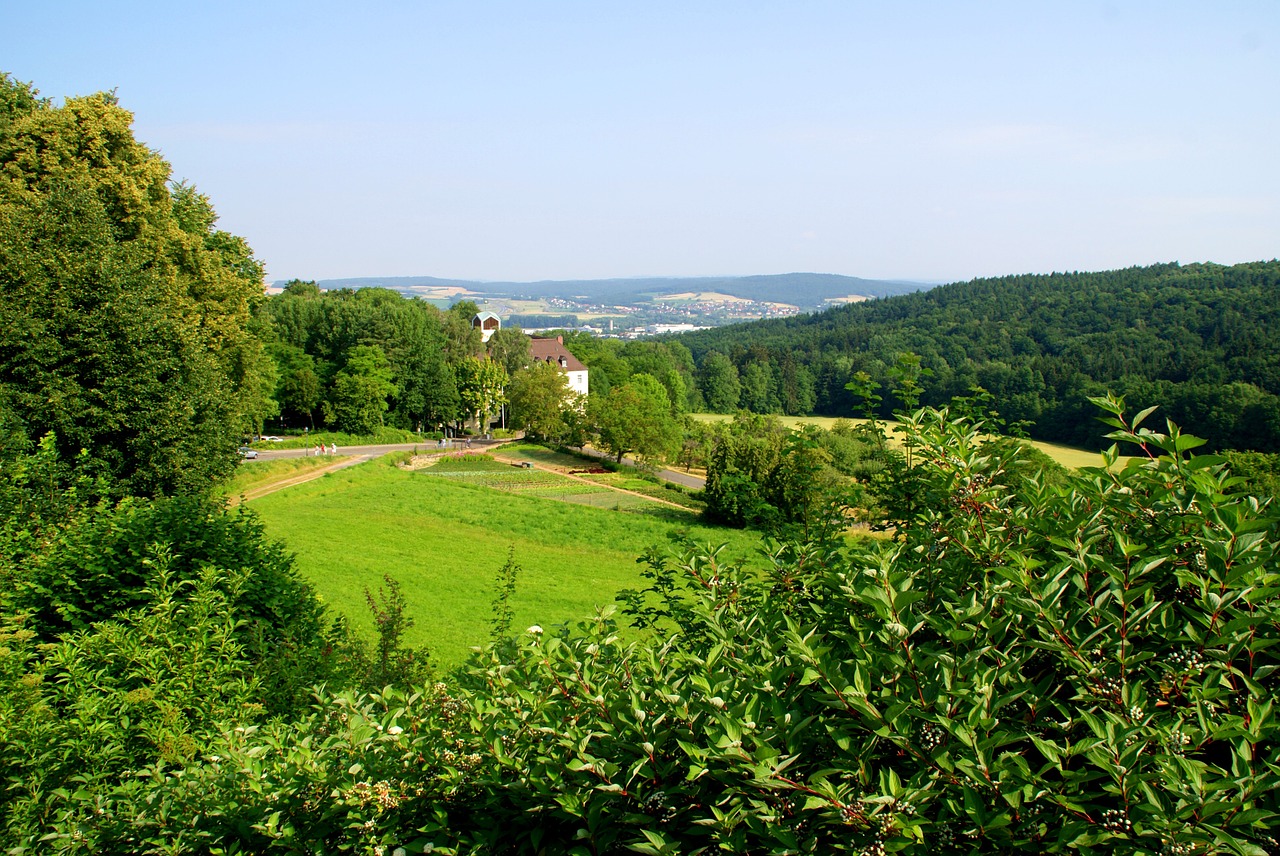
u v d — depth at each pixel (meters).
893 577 3.38
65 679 7.12
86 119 24.47
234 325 30.12
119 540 9.96
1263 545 3.17
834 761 3.11
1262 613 2.87
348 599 19.66
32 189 22.52
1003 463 4.33
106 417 18.30
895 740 2.98
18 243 18.27
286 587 10.86
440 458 68.19
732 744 2.96
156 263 24.88
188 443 20.47
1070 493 3.80
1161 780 2.64
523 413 81.44
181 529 10.59
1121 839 2.64
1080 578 3.22
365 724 4.42
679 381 121.94
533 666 4.23
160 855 4.52
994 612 3.50
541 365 83.69
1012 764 2.86
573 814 3.56
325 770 4.33
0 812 5.25
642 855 3.60
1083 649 3.10
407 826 4.13
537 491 54.66
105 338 18.55
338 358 81.88
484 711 4.15
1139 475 3.70
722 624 4.35
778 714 3.20
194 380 20.97
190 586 9.95
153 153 27.80
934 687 3.14
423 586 22.08
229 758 4.84
